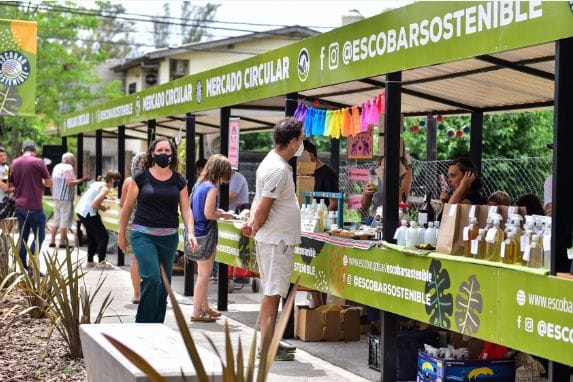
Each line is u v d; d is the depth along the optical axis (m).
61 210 17.83
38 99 34.28
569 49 5.03
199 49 37.69
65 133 21.25
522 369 6.58
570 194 5.12
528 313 5.16
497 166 14.05
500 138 16.56
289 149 7.46
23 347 7.83
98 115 17.41
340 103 10.34
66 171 17.80
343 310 8.92
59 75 34.50
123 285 12.70
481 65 7.47
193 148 11.99
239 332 9.16
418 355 6.86
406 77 8.26
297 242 7.52
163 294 8.20
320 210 8.56
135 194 8.17
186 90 11.91
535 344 5.10
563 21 4.96
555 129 5.11
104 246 14.67
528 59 7.03
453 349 6.60
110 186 14.82
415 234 6.53
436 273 6.12
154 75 40.06
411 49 6.48
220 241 10.57
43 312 8.97
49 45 34.38
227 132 10.60
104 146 37.31
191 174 12.00
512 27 5.38
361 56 7.21
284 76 8.71
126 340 5.34
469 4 5.79
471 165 7.75
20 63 11.45
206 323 9.79
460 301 5.84
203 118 15.41
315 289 8.14
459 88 8.75
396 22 6.68
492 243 5.69
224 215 9.66
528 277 5.16
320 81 7.95
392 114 6.88
